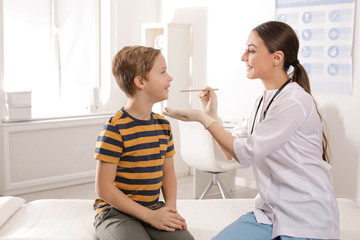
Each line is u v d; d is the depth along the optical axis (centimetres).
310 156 170
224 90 471
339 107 390
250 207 237
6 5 445
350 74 381
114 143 173
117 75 182
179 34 482
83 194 426
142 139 178
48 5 471
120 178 179
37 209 224
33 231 198
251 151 167
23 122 416
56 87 484
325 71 395
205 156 361
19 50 457
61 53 484
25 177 423
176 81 485
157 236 177
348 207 236
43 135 431
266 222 170
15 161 416
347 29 379
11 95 413
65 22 484
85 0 494
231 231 169
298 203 166
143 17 521
